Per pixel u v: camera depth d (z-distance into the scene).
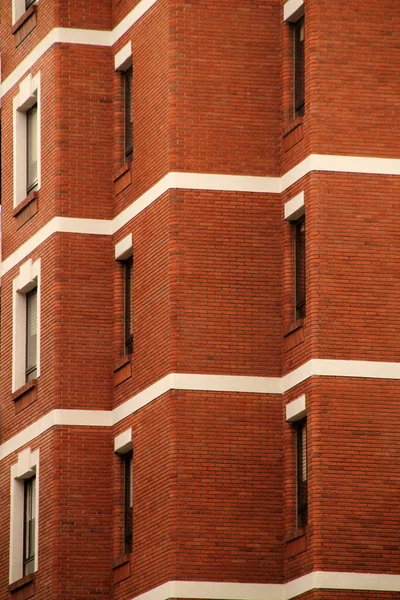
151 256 62.38
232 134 61.72
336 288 58.81
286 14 62.03
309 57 60.00
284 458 60.22
